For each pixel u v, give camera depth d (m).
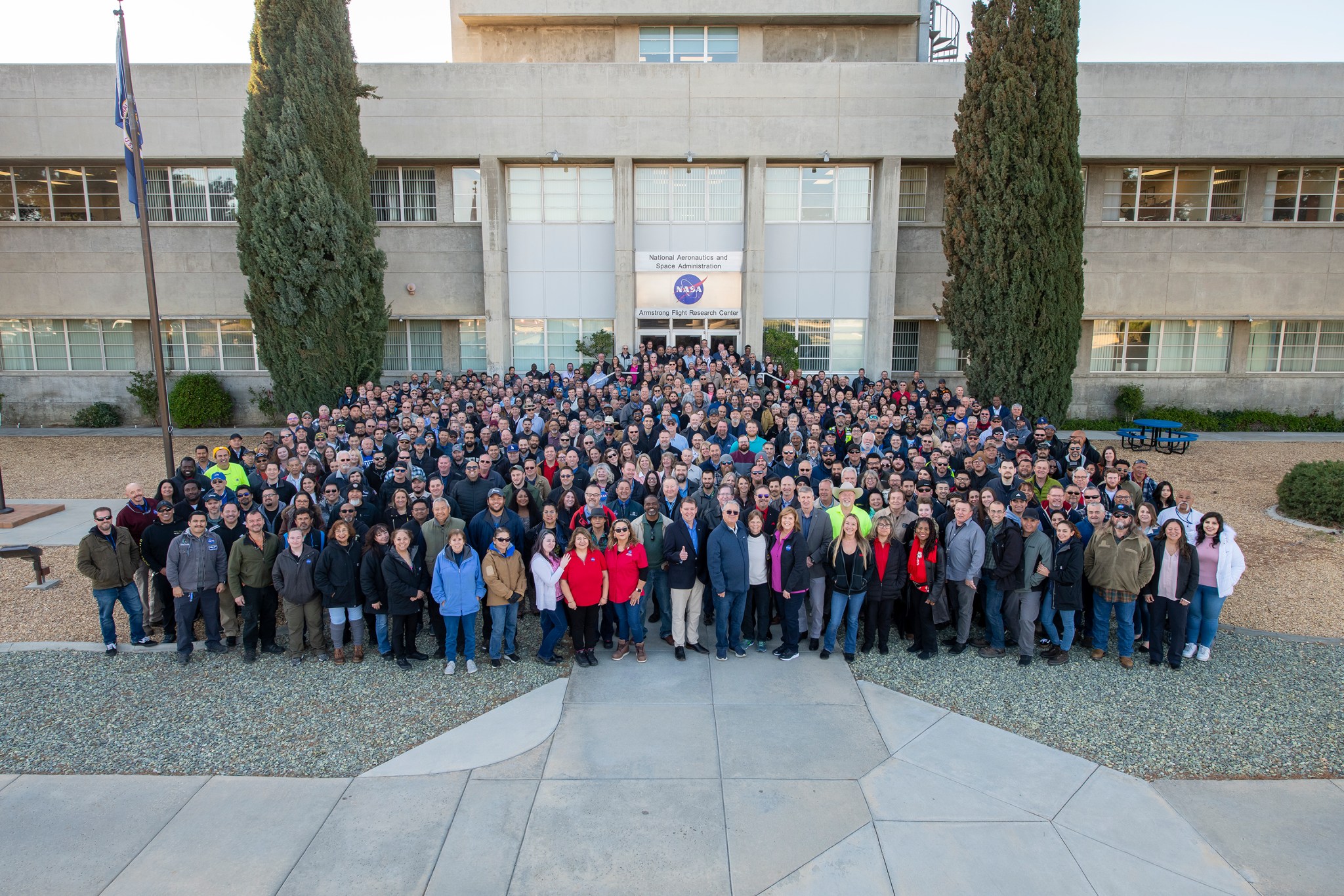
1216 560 7.82
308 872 4.99
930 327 23.59
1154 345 23.64
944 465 10.32
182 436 21.81
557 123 21.81
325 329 18.20
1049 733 6.69
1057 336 18.16
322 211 17.66
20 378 23.47
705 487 9.05
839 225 22.86
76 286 22.89
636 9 23.28
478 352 23.94
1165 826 5.48
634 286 22.84
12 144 21.88
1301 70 21.41
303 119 17.62
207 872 5.00
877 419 12.79
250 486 10.09
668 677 7.79
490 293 22.36
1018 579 7.95
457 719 6.95
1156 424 19.88
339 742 6.55
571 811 5.60
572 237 23.09
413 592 7.82
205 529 8.09
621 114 21.77
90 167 22.77
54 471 17.30
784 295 23.09
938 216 22.94
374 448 11.62
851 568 8.04
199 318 23.14
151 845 5.25
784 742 6.54
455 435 12.13
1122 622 7.94
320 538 8.39
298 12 17.56
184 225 22.61
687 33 24.05
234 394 23.56
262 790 5.87
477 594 7.88
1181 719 6.93
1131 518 7.91
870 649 8.38
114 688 7.51
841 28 24.05
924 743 6.52
